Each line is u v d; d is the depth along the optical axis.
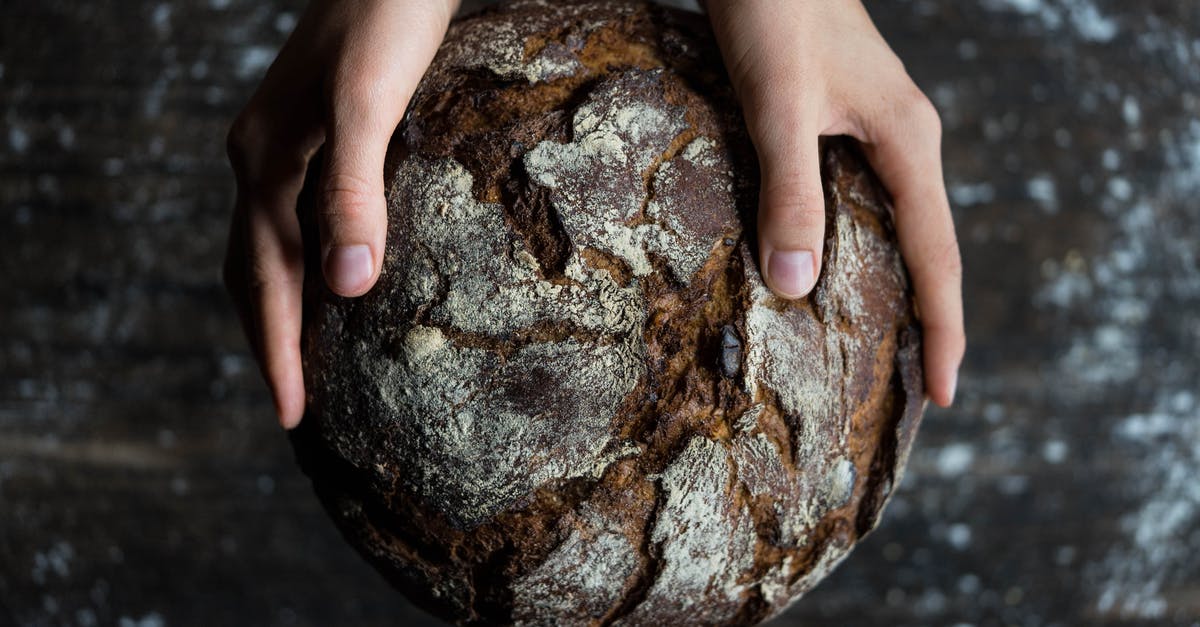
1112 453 0.95
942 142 0.93
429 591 0.48
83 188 0.88
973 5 0.92
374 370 0.46
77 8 0.87
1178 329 0.96
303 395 0.50
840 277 0.47
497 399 0.45
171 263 0.89
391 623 0.91
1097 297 0.95
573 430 0.45
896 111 0.50
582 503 0.45
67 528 0.89
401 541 0.48
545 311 0.45
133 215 0.88
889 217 0.50
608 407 0.45
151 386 0.89
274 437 0.89
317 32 0.51
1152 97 0.94
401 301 0.45
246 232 0.52
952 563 0.94
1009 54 0.93
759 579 0.47
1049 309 0.94
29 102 0.87
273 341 0.51
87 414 0.89
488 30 0.49
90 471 0.89
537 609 0.47
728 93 0.48
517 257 0.45
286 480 0.89
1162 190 0.95
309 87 0.51
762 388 0.45
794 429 0.46
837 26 0.50
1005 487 0.95
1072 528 0.95
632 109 0.46
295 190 0.52
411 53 0.48
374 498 0.47
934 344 0.51
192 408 0.89
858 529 0.49
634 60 0.48
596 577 0.46
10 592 0.90
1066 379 0.95
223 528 0.90
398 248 0.46
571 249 0.45
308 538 0.90
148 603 0.90
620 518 0.45
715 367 0.45
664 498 0.45
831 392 0.46
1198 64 0.94
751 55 0.48
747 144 0.47
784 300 0.46
